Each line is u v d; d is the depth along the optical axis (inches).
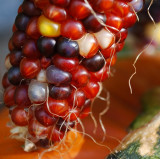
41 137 7.6
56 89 7.0
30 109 7.5
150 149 7.9
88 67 7.1
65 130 7.6
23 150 8.1
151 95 10.5
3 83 7.9
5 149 8.1
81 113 7.8
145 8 10.3
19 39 7.1
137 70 11.2
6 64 7.8
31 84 7.2
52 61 6.9
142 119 9.4
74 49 6.8
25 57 7.1
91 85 7.4
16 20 7.1
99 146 8.3
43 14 6.7
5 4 15.8
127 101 10.5
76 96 7.3
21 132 8.0
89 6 6.5
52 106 7.2
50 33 6.7
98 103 10.3
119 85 10.9
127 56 11.5
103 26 6.8
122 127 9.2
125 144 8.1
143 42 11.5
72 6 6.5
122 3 6.9
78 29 6.7
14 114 7.6
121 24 7.1
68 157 8.0
